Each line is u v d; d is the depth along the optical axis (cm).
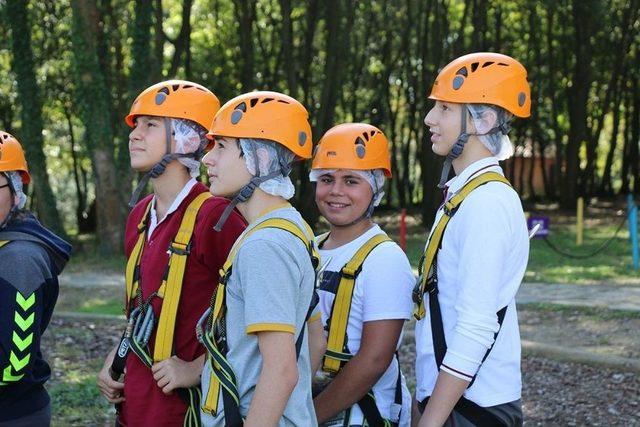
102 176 2273
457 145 356
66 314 1248
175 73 2725
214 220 375
